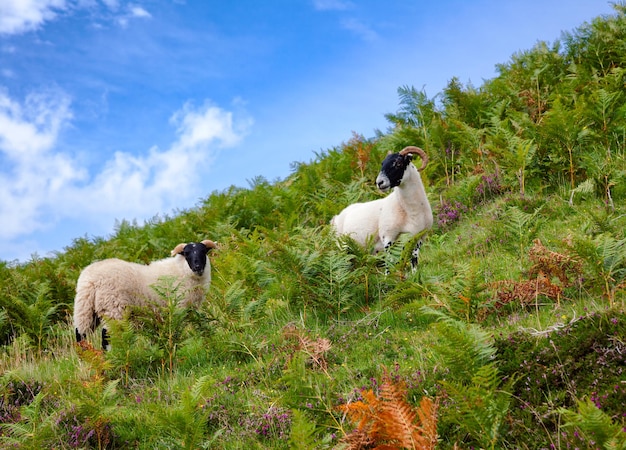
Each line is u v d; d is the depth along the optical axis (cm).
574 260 598
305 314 738
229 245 1216
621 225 771
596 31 1468
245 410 532
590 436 335
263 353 664
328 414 469
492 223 959
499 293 624
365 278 766
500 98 1433
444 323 452
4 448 508
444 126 1366
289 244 961
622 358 411
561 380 421
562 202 943
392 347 597
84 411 504
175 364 680
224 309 735
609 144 1050
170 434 495
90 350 595
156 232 1541
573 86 1287
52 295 1094
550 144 1046
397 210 912
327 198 1345
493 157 1200
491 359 469
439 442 389
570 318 506
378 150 1415
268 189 1619
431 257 952
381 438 384
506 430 386
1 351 877
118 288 794
